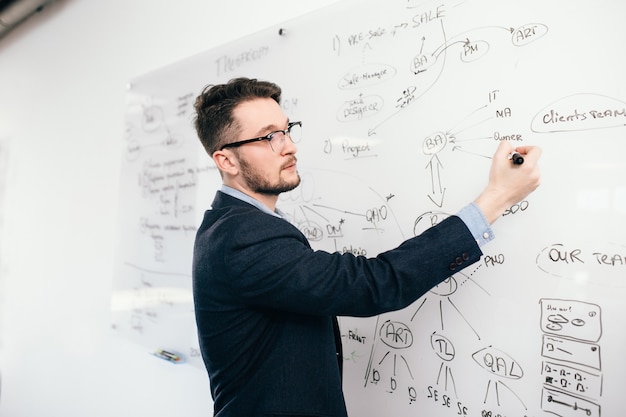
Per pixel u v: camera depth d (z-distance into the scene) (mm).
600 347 581
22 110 2088
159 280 1262
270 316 589
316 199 928
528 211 650
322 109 923
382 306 476
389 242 804
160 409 1271
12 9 1747
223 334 585
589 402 586
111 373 1456
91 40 1693
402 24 801
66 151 1762
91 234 1580
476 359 692
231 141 624
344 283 480
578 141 606
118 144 1503
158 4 1404
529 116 650
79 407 1592
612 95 581
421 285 483
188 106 1223
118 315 1405
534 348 635
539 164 640
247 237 521
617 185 573
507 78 674
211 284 568
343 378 871
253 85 646
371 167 835
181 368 1206
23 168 2035
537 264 639
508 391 656
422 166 765
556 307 619
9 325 2004
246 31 1111
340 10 897
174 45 1335
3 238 2121
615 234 574
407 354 777
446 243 483
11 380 1969
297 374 567
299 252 518
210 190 1126
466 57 718
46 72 1941
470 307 704
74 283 1643
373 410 819
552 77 631
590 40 601
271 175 625
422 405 750
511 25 673
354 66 870
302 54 964
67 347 1658
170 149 1267
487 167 688
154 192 1312
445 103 740
